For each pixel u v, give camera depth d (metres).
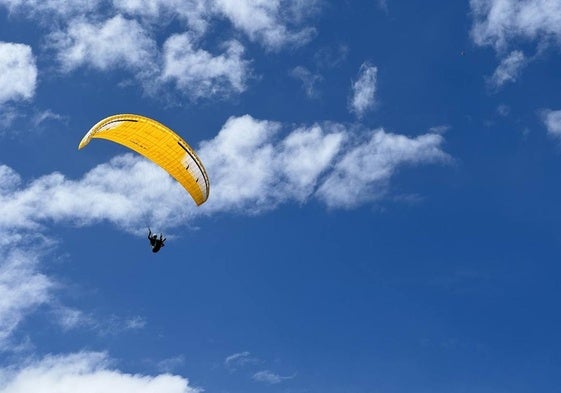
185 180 49.12
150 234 41.75
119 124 44.31
